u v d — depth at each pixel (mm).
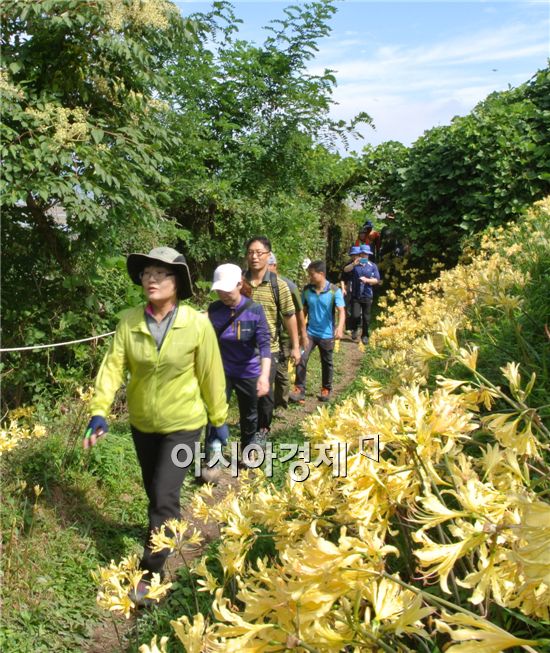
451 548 1005
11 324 5090
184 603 2748
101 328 5488
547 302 3570
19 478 3652
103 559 3311
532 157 11117
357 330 11344
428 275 13367
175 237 7324
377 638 957
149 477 3354
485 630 833
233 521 1641
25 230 5191
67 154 4441
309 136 9531
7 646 2619
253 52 9336
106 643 2756
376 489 1292
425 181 12492
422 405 1333
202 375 3264
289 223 9414
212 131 9047
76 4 4410
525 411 1454
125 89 5184
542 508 829
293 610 956
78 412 4605
